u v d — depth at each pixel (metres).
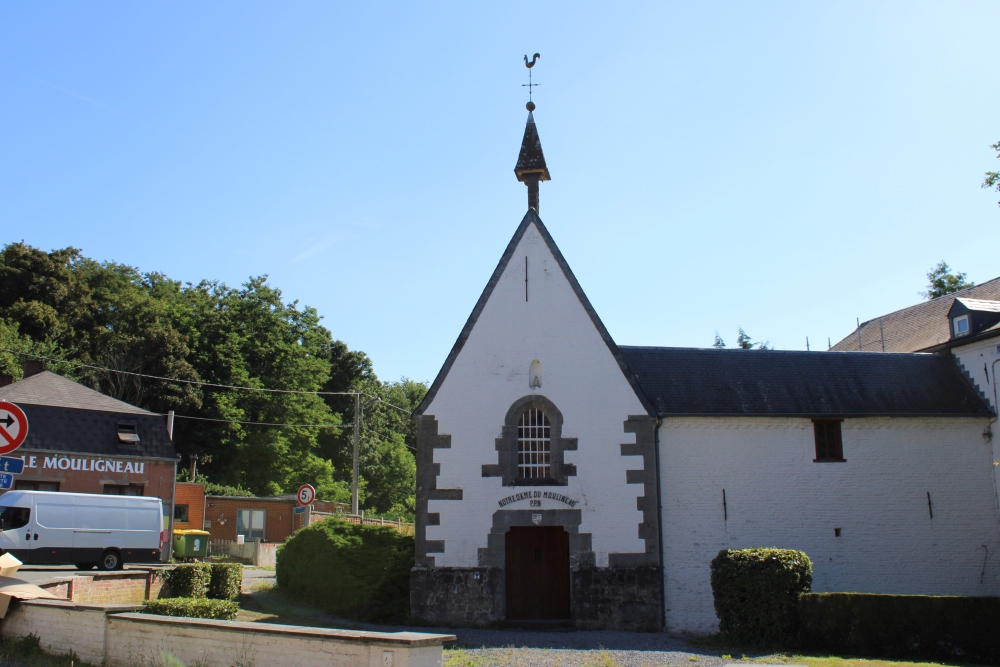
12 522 25.05
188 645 12.34
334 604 21.53
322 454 68.44
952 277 51.97
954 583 22.44
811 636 17.36
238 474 58.47
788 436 22.83
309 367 66.56
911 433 23.34
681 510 21.81
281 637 11.23
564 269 22.27
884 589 22.19
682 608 21.05
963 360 24.80
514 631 19.56
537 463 21.41
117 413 34.41
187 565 21.44
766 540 21.95
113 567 26.55
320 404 66.62
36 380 34.31
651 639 18.52
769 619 17.64
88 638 13.77
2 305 57.94
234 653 11.71
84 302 60.97
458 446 21.25
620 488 21.03
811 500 22.44
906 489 22.91
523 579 21.09
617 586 20.52
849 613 17.12
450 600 20.45
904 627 16.88
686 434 22.36
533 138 23.47
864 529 22.50
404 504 71.75
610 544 20.73
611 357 21.70
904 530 22.62
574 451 21.22
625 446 21.23
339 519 24.16
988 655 16.56
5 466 12.98
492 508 20.89
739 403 22.98
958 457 23.31
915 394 24.06
